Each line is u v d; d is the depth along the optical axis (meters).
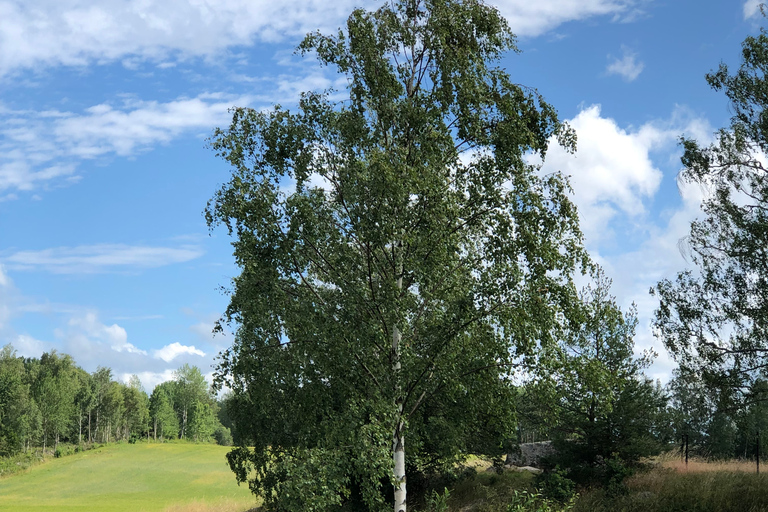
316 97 12.64
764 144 18.03
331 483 10.21
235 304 15.06
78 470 72.62
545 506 11.45
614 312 11.53
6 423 86.75
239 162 12.13
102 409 113.81
